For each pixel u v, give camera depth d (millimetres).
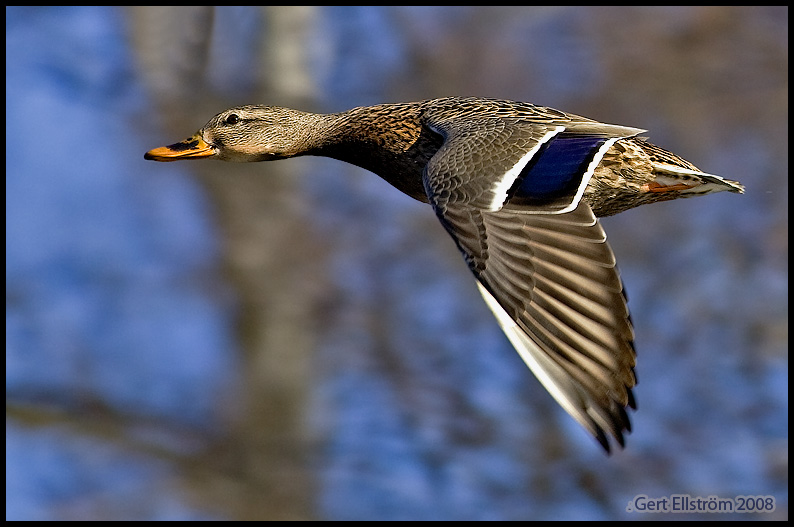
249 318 13547
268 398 13203
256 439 12914
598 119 15891
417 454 12516
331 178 14328
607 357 6395
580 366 6422
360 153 9555
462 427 12523
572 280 6590
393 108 9297
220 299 13742
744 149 15734
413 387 12914
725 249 14648
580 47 16109
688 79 15938
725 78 15984
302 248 13773
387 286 13906
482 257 6785
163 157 10148
